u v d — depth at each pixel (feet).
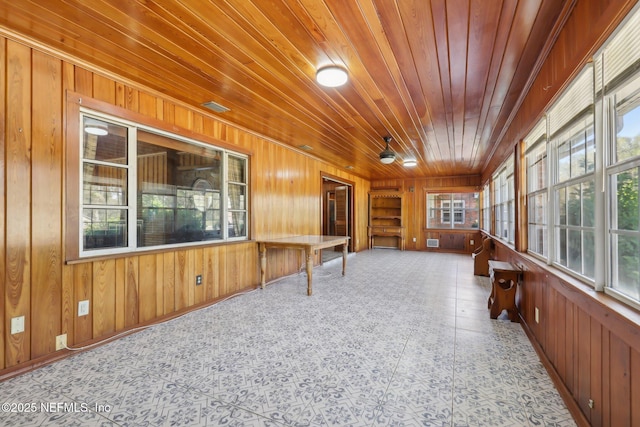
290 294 13.37
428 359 7.39
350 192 27.27
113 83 8.56
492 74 8.29
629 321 3.70
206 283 11.68
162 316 9.95
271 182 15.75
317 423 5.12
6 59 6.56
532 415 5.34
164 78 8.75
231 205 13.33
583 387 5.16
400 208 30.86
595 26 4.70
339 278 16.74
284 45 7.02
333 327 9.48
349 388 6.16
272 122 12.62
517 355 7.63
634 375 3.78
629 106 4.24
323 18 6.03
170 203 10.55
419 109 10.96
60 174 7.46
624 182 4.42
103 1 5.58
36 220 7.04
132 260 9.10
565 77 5.95
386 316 10.50
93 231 8.29
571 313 5.71
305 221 19.07
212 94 9.85
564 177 6.89
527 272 9.14
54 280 7.33
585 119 5.71
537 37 6.55
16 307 6.70
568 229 6.59
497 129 13.50
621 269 4.52
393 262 22.48
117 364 7.14
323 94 9.70
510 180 13.52
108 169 8.63
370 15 5.90
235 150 13.20
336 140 15.55
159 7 5.75
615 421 4.21
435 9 5.69
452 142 15.92
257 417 5.29
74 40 6.92
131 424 5.10
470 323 9.84
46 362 7.10
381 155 15.03
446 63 7.71
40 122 7.10
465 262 22.47
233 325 9.67
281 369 6.92
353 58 7.52
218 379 6.50
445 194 29.27
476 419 5.22
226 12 5.89
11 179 6.66
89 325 8.02
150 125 9.56
